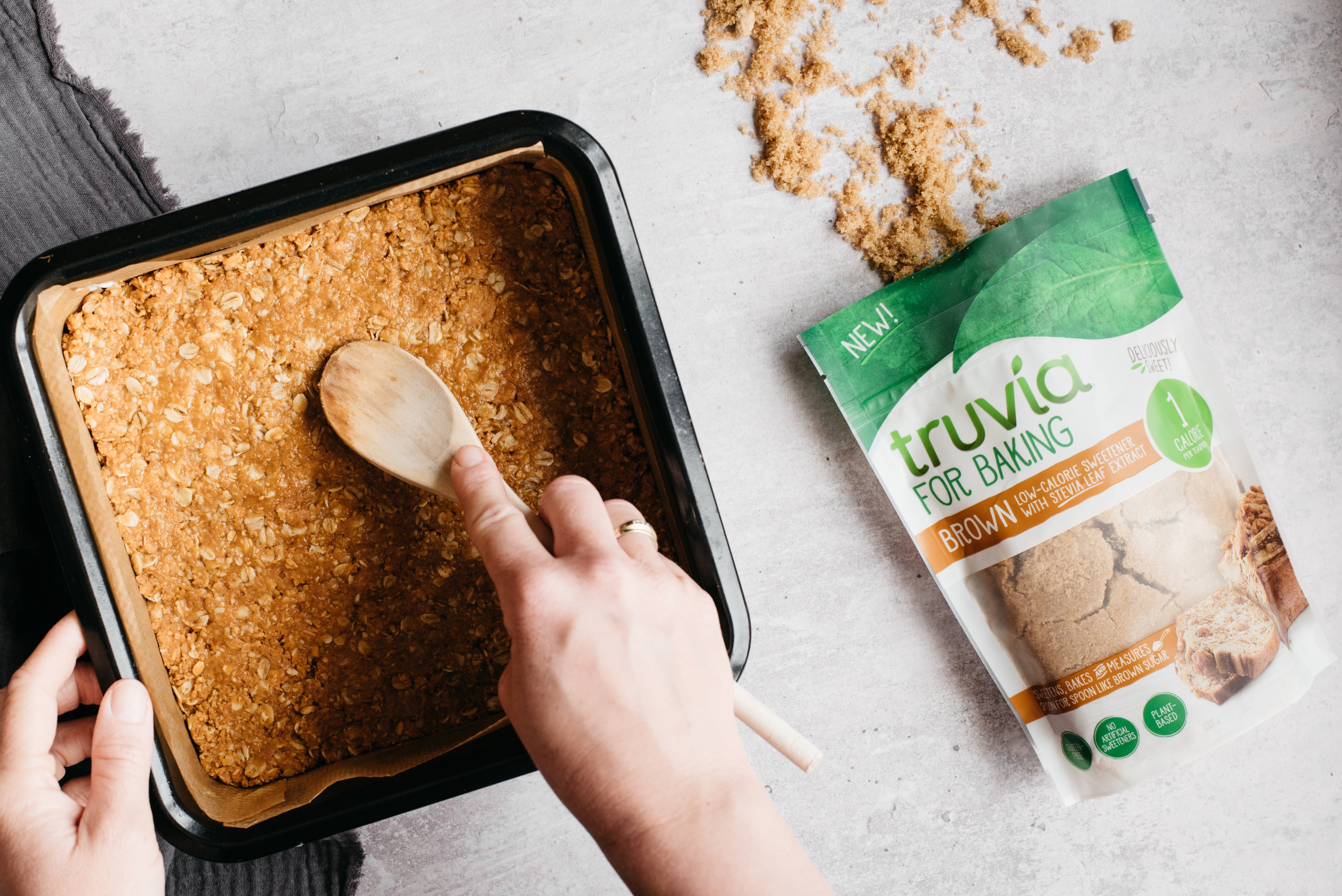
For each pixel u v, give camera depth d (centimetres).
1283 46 64
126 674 55
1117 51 64
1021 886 65
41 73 62
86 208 62
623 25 63
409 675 57
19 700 54
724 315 64
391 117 63
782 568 64
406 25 63
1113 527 61
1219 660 61
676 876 46
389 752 57
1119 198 61
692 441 55
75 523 54
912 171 63
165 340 56
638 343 55
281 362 57
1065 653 62
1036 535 62
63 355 55
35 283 54
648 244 64
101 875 52
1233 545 62
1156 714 62
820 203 64
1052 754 63
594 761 46
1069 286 61
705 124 64
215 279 56
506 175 56
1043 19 64
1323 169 64
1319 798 65
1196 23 64
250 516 57
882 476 62
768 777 65
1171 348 61
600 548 48
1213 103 64
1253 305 64
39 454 54
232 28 63
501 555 48
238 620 57
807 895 46
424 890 64
